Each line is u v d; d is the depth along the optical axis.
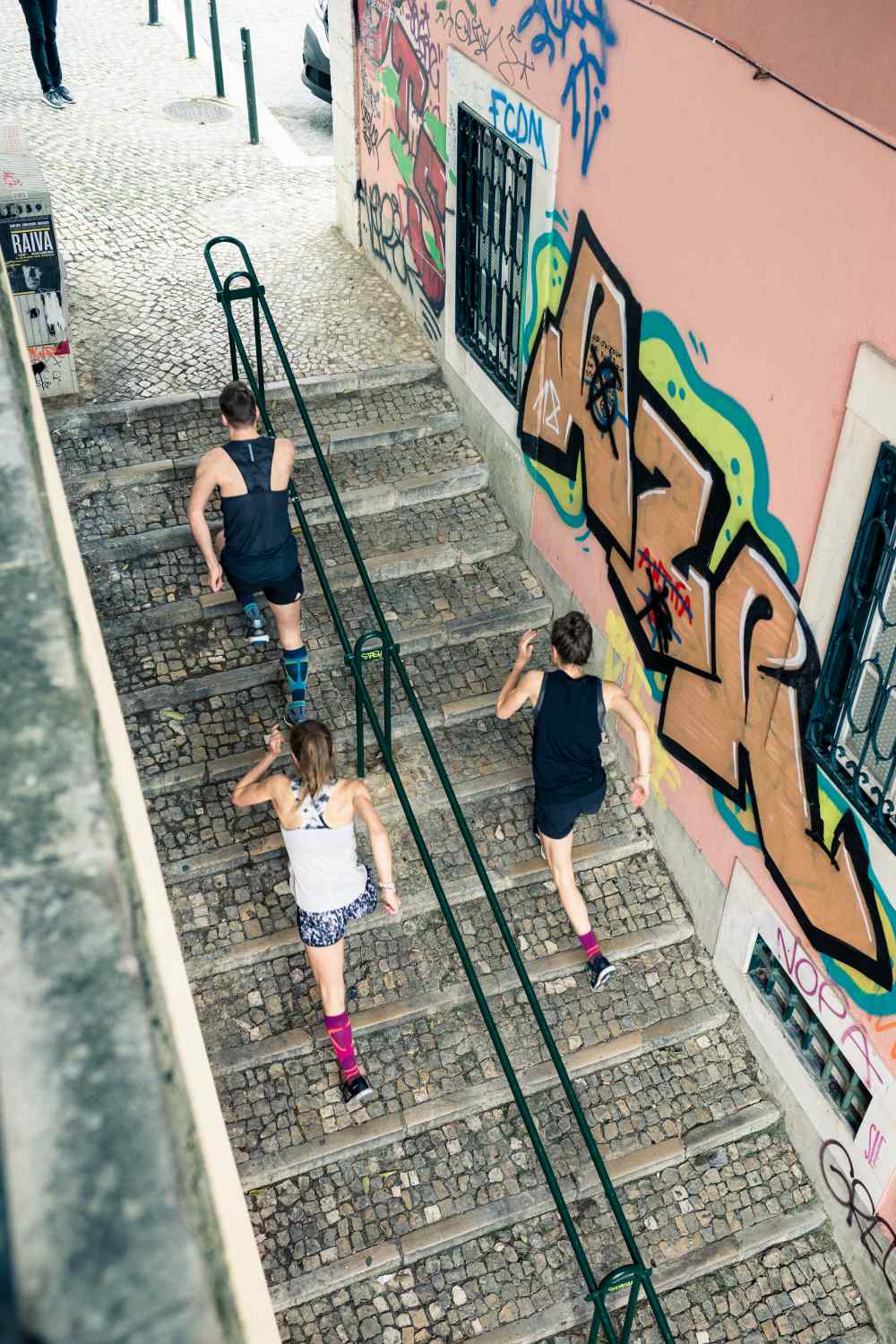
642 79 4.71
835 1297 5.11
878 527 3.92
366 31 7.97
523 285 6.31
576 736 5.30
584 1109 5.48
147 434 7.35
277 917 5.75
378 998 5.65
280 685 6.51
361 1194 5.16
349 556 7.11
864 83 3.51
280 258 9.11
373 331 8.35
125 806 1.05
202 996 5.57
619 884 6.12
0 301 1.67
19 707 1.00
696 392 4.82
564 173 5.59
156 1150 0.76
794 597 4.45
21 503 1.18
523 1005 5.71
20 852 0.91
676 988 5.83
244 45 10.36
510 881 6.05
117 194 9.82
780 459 4.35
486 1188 5.21
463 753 6.47
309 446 7.51
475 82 6.36
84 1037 0.81
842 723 4.34
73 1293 0.68
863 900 4.45
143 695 6.32
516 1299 4.96
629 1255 5.08
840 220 3.75
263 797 4.88
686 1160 5.40
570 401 6.07
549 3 5.37
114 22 13.37
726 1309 5.04
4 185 6.68
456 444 7.71
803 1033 5.33
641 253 5.02
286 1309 4.88
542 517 6.84
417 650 6.83
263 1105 5.32
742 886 5.38
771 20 3.86
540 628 7.01
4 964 0.85
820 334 3.97
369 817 4.85
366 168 8.65
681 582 5.30
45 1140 0.76
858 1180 5.00
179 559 6.89
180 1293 0.69
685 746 5.60
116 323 8.19
